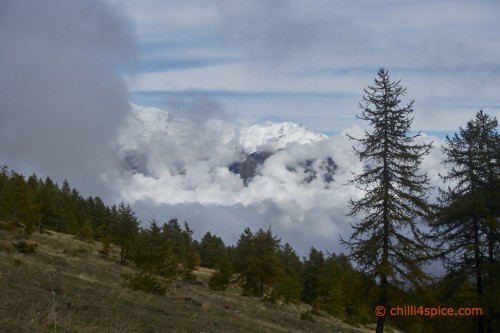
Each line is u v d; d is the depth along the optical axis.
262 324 22.03
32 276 13.83
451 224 22.48
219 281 45.59
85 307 11.39
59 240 51.81
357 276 21.88
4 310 8.58
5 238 33.78
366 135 21.89
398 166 20.94
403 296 20.59
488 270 20.84
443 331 21.88
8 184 52.81
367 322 48.31
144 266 43.09
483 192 21.42
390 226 20.91
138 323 11.52
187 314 16.48
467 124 22.42
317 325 33.06
